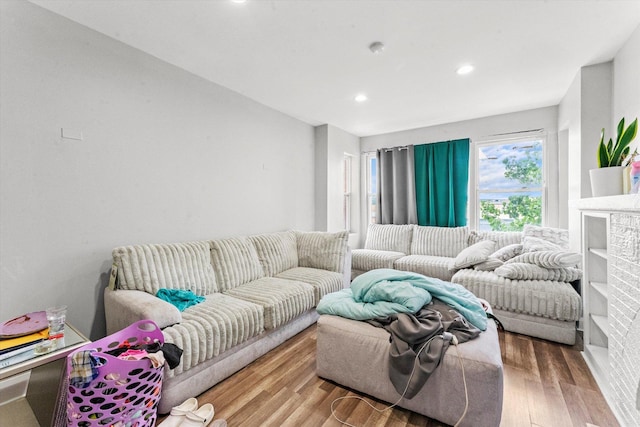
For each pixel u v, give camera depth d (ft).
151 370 4.39
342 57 7.82
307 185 13.85
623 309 4.91
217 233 9.62
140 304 5.57
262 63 8.15
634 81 6.72
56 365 4.72
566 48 7.39
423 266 11.73
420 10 5.95
